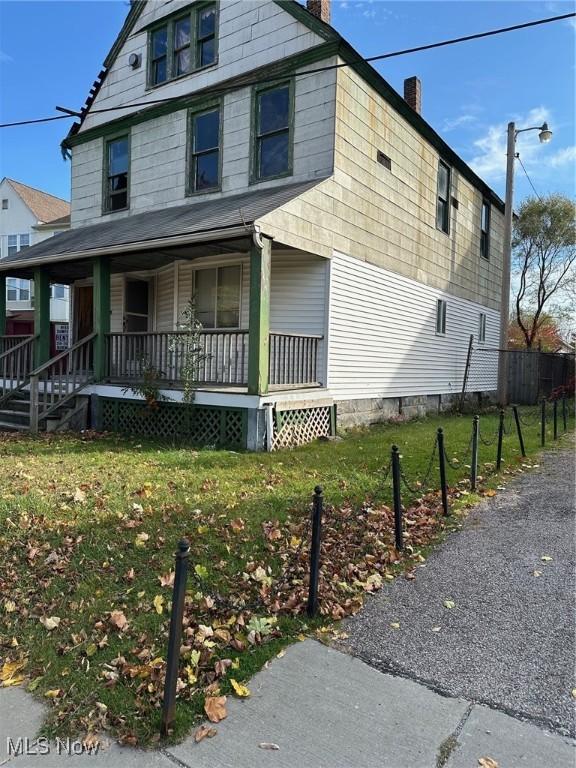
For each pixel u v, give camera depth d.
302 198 8.48
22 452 7.43
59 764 2.13
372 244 10.58
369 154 10.34
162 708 2.35
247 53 10.33
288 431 8.41
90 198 13.38
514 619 3.18
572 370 19.70
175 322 11.26
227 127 10.64
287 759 2.13
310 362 9.26
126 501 4.99
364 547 4.20
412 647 2.91
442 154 13.63
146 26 12.02
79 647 2.89
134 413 9.31
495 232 17.59
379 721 2.34
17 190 29.11
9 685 2.64
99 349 9.84
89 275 12.92
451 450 7.91
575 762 2.10
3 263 11.30
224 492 5.36
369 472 6.34
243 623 3.10
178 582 2.31
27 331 28.61
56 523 4.40
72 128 13.59
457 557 4.10
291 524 4.51
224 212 8.81
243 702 2.47
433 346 13.52
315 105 9.45
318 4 10.05
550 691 2.52
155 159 11.93
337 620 3.20
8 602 3.35
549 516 5.03
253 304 7.83
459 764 2.09
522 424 11.69
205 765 2.11
